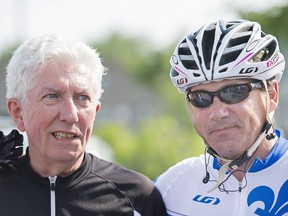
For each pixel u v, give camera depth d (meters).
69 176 3.28
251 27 3.19
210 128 3.12
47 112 3.10
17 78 3.17
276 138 3.27
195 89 3.14
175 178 3.46
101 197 3.31
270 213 3.12
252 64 3.03
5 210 3.20
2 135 3.38
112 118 50.81
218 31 3.13
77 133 3.13
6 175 3.29
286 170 3.16
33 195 3.24
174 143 15.13
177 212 3.38
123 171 3.45
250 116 3.09
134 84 51.06
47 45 3.13
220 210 3.23
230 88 3.07
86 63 3.17
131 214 3.32
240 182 3.21
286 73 11.47
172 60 3.30
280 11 9.10
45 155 3.18
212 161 3.37
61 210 3.22
